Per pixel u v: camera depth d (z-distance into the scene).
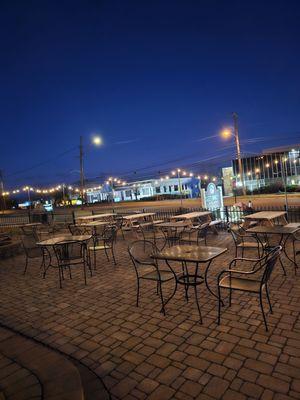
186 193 51.69
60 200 74.12
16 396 2.59
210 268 6.40
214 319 4.01
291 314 3.98
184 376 2.87
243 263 6.62
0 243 9.79
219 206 12.87
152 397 2.62
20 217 27.34
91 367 3.13
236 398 2.54
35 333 4.04
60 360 3.17
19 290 6.02
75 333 3.94
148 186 57.00
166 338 3.61
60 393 2.60
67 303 5.07
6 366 3.11
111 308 4.68
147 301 4.84
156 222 11.62
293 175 44.66
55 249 6.91
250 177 50.25
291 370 2.84
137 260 4.81
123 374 2.98
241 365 2.97
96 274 6.71
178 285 5.48
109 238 8.28
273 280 5.35
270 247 6.34
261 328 3.68
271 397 2.52
